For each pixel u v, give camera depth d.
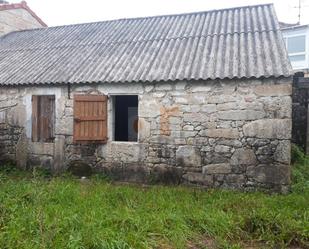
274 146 6.55
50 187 6.29
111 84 7.53
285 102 6.44
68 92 7.96
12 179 7.47
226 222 4.71
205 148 7.02
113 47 8.95
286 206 5.52
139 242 4.03
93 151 7.88
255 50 7.26
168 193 6.32
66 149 8.10
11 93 8.60
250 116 6.67
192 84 7.02
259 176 6.66
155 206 5.46
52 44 10.11
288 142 6.46
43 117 8.74
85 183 7.21
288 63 6.58
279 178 6.53
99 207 5.24
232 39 7.96
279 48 7.15
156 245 4.08
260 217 4.78
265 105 6.56
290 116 6.42
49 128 8.78
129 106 10.04
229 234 4.47
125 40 9.20
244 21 8.77
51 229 4.22
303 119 9.81
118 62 8.09
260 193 6.47
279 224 4.65
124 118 10.07
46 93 8.22
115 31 10.06
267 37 7.67
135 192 6.34
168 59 7.73
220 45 7.81
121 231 4.30
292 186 6.73
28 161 8.54
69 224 4.44
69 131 8.04
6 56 9.88
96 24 11.05
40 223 4.18
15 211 4.84
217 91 6.87
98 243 3.91
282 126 6.48
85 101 7.64
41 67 8.70
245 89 6.68
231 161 6.84
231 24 8.78
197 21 9.51
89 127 7.68
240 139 6.77
